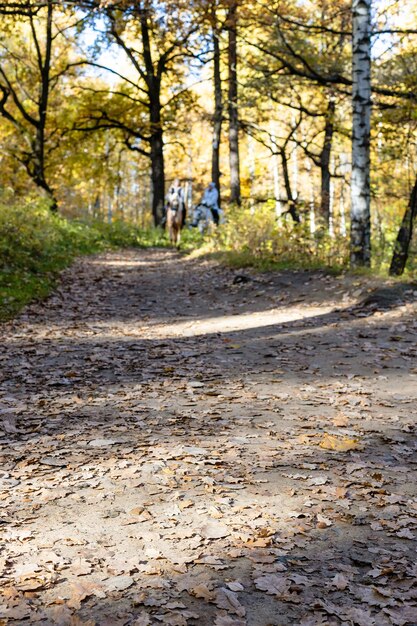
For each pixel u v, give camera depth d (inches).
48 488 157.0
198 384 261.6
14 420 216.1
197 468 167.9
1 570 117.0
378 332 346.3
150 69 1256.8
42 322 416.5
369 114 495.2
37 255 668.7
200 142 2144.4
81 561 120.0
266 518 138.3
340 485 157.0
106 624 100.6
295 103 1133.7
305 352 316.2
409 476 163.2
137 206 2965.1
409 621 101.2
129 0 778.8
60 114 1359.5
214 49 1046.4
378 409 225.1
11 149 1290.6
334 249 563.8
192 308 490.0
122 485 157.6
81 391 255.4
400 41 582.2
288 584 111.4
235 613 103.7
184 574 115.3
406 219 517.0
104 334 387.2
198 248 898.1
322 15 737.0
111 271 710.5
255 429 203.5
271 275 551.2
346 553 123.5
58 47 1387.8
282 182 1873.8
